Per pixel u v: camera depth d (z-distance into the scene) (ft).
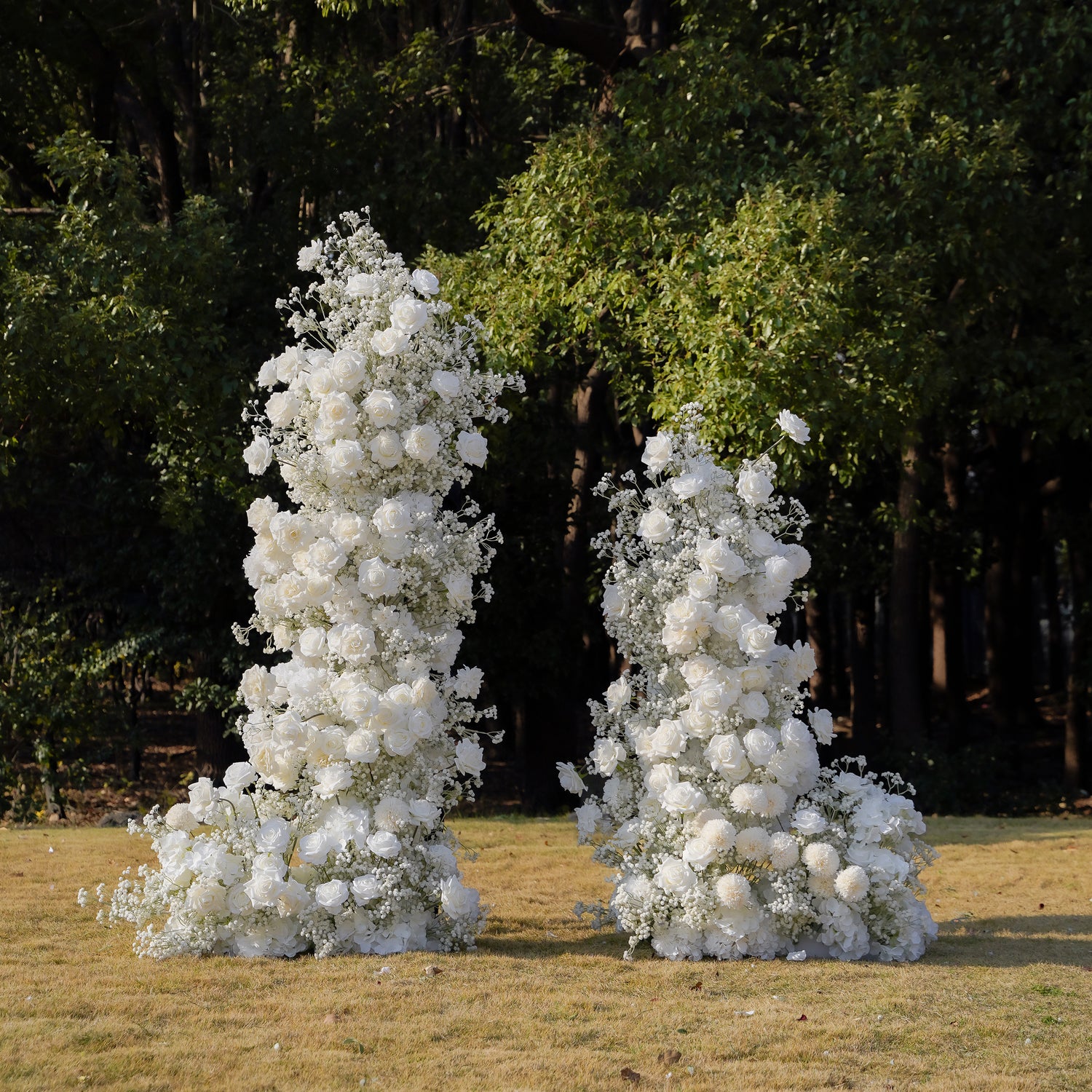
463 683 19.34
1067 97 43.37
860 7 42.45
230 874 17.78
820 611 76.69
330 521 19.17
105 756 50.24
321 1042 13.84
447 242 47.67
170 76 50.03
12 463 41.65
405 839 18.34
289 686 18.88
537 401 47.67
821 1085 12.81
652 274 36.17
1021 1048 14.20
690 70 39.45
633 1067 13.33
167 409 38.78
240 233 45.11
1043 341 44.01
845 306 34.17
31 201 51.47
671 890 18.30
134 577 49.06
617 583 20.34
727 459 32.17
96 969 17.01
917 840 19.65
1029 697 76.43
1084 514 59.11
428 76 50.72
